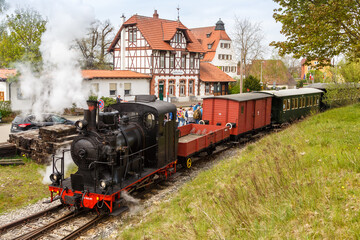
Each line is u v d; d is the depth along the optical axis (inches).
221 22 2310.5
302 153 370.9
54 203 374.0
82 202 333.4
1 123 933.8
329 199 244.2
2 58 965.8
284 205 250.1
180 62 1493.6
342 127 517.0
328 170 305.0
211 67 1780.3
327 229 204.5
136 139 393.4
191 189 386.3
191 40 1513.3
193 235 245.9
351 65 964.6
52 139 514.9
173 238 249.6
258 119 754.2
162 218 310.5
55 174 344.8
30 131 587.2
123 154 357.7
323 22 534.9
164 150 428.1
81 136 341.1
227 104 671.8
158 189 426.0
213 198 311.0
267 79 2242.9
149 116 410.6
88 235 302.5
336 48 581.6
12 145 546.6
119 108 427.5
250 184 322.7
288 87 2480.3
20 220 320.5
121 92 1266.0
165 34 1430.9
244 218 239.9
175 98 1480.1
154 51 1373.0
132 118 418.0
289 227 220.4
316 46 563.2
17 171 480.7
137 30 1400.1
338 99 935.7
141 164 390.6
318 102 1049.5
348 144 396.2
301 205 243.0
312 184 265.0
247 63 1870.1
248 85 1664.6
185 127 620.4
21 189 414.9
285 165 343.9
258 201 269.3
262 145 542.3
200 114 765.3
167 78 1444.4
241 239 220.5
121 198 343.3
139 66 1417.3
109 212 343.9
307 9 558.6
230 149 652.7
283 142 506.0
